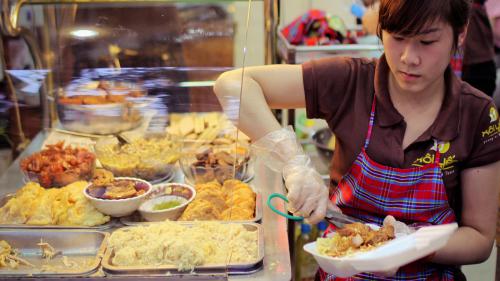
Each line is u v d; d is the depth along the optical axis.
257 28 2.39
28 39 1.93
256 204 1.77
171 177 1.92
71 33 1.98
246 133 1.65
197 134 1.99
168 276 1.39
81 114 1.99
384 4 1.34
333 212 1.51
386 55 1.43
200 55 2.01
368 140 1.58
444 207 1.56
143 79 2.01
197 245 1.45
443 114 1.53
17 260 1.49
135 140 1.95
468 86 1.58
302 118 3.07
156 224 1.59
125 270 1.40
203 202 1.70
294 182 1.46
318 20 2.72
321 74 1.63
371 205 1.60
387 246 1.29
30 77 1.94
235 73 1.73
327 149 2.53
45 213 1.64
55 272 1.41
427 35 1.32
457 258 1.53
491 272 2.45
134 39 2.00
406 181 1.54
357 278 1.61
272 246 1.56
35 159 1.81
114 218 1.67
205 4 1.98
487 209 1.58
